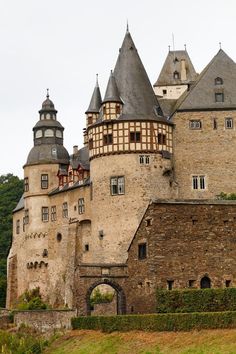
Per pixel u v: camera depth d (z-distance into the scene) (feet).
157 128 353.51
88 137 366.22
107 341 246.88
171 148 360.28
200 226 271.49
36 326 274.77
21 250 429.79
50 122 414.00
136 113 352.90
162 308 258.57
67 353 250.78
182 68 461.37
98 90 406.00
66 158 409.49
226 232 271.90
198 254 269.64
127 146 348.79
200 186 360.69
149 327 241.96
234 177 361.51
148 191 345.51
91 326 262.06
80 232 375.04
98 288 335.67
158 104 363.56
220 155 362.74
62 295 381.60
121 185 347.15
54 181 404.16
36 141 414.62
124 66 364.17
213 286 268.41
